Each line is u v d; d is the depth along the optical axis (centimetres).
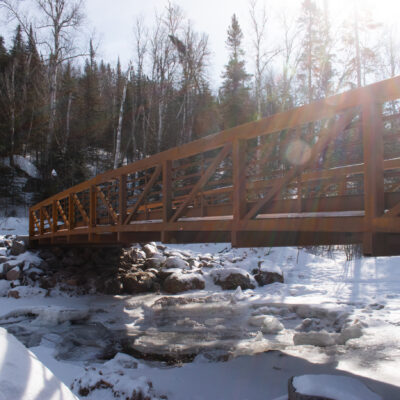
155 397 403
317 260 1480
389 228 304
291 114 394
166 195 604
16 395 155
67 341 677
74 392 404
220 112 2738
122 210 766
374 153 322
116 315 898
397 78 300
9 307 958
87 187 966
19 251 1364
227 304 966
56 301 1052
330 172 438
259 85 2148
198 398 415
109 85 3303
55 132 2839
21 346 207
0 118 2766
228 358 554
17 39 3172
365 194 326
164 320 833
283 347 596
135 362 537
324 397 280
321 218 365
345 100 341
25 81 2869
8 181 2467
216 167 515
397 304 838
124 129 2939
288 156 427
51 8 2500
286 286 1170
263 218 428
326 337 614
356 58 2144
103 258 1388
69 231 1083
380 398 283
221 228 487
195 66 2528
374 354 512
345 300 920
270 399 405
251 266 1434
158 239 755
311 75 2212
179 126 2619
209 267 1437
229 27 2805
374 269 1278
